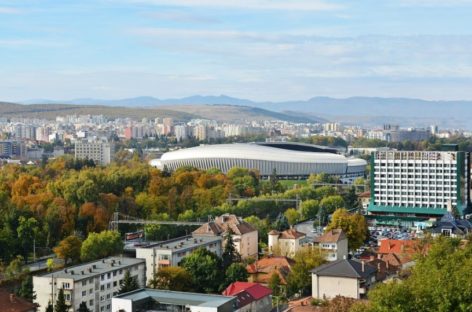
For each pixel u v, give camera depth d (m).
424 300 171.38
